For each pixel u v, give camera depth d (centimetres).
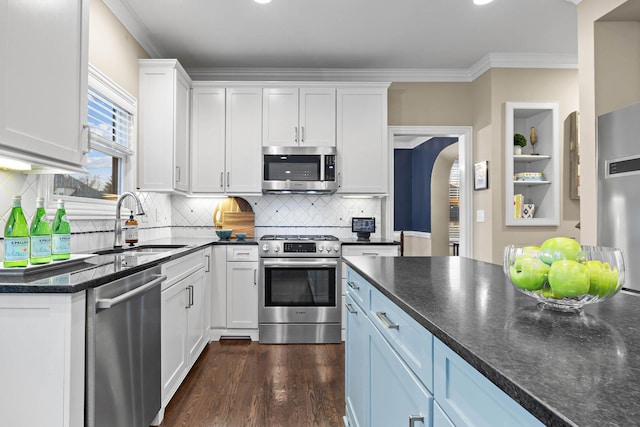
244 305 351
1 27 129
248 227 401
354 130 378
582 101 271
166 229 388
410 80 414
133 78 313
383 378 129
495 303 104
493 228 377
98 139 247
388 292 120
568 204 381
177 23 312
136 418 175
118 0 274
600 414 46
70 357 127
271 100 374
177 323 240
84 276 143
